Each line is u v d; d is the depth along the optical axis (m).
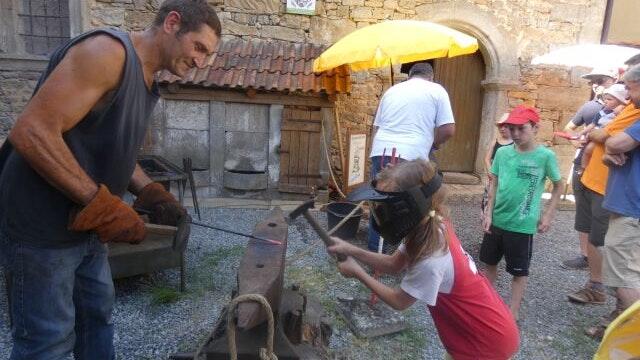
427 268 1.66
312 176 5.64
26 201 1.63
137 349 2.66
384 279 3.78
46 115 1.42
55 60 1.60
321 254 4.25
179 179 4.14
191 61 1.74
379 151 3.87
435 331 3.05
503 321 1.79
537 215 3.01
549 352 2.91
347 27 6.36
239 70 5.56
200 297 3.31
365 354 2.74
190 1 1.66
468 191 6.67
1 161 1.75
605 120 3.83
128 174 1.84
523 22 6.63
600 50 5.57
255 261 1.78
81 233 1.76
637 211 2.67
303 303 2.12
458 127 7.23
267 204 5.57
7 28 5.96
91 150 1.65
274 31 6.27
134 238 1.63
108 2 6.03
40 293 1.72
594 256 3.49
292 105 5.46
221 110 5.45
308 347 1.95
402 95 3.83
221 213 5.32
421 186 1.61
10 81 6.04
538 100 6.87
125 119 1.65
